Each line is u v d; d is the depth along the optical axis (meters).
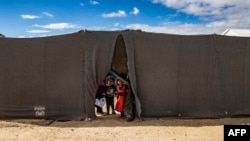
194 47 10.64
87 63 10.38
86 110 10.38
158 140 8.29
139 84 10.45
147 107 10.50
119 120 10.43
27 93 10.55
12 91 10.57
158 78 10.52
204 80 10.66
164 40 10.55
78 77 10.41
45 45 10.51
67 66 10.45
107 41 10.45
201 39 10.67
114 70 10.62
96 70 10.42
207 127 9.55
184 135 8.73
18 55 10.54
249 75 10.84
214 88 10.69
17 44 10.55
